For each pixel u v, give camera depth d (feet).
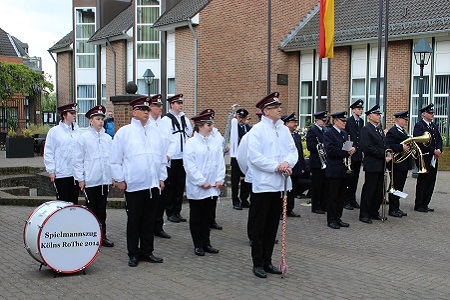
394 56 71.15
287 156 22.34
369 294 19.92
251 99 83.10
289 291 20.12
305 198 43.37
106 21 111.14
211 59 80.02
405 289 20.61
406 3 75.10
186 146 25.58
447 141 62.59
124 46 98.68
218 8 79.87
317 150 36.06
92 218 22.30
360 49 75.20
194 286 20.63
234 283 21.07
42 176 46.24
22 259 24.36
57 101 128.16
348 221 34.24
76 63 112.06
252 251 22.25
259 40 83.25
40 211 21.95
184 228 31.63
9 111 109.81
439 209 38.65
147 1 90.89
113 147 23.57
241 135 38.22
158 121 30.48
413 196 43.93
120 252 25.99
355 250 26.91
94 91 111.24
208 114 25.73
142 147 23.66
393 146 35.45
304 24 86.28
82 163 27.07
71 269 21.89
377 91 52.49
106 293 19.75
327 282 21.31
